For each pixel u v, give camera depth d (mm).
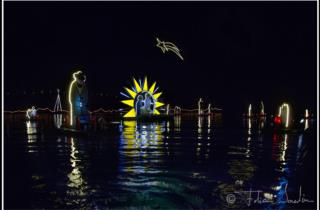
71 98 24156
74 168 12844
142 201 9430
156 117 42250
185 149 17234
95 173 12086
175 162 13938
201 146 18328
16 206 9031
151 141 20312
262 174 12109
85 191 10141
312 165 13484
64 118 46969
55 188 10398
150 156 15242
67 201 9391
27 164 13461
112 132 24469
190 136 23312
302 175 11969
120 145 18406
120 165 13320
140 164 13555
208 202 9359
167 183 10891
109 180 11195
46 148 17250
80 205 9141
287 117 26344
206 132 26344
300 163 13828
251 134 24703
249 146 18406
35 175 11781
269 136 23266
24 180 11211
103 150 16688
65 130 23750
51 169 12648
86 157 14930
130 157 14953
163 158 14758
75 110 24266
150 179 11352
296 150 16984
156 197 9680
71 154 15609
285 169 12820
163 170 12547
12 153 15836
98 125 25141
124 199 9516
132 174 11969
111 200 9430
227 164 13570
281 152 16438
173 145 18625
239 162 14039
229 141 20547
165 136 23188
